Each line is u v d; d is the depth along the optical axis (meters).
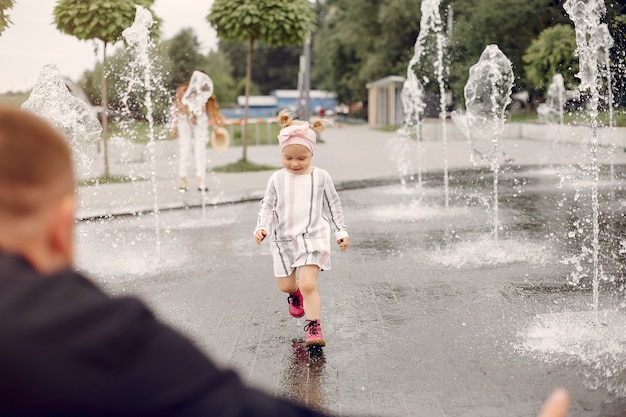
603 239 7.93
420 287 6.07
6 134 1.17
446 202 10.64
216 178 14.94
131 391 1.08
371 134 34.50
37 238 1.19
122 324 1.10
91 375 1.07
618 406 3.55
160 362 1.11
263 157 20.56
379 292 5.94
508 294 5.75
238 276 6.70
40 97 7.95
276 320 5.27
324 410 3.63
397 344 4.62
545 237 8.13
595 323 4.91
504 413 3.52
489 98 10.39
